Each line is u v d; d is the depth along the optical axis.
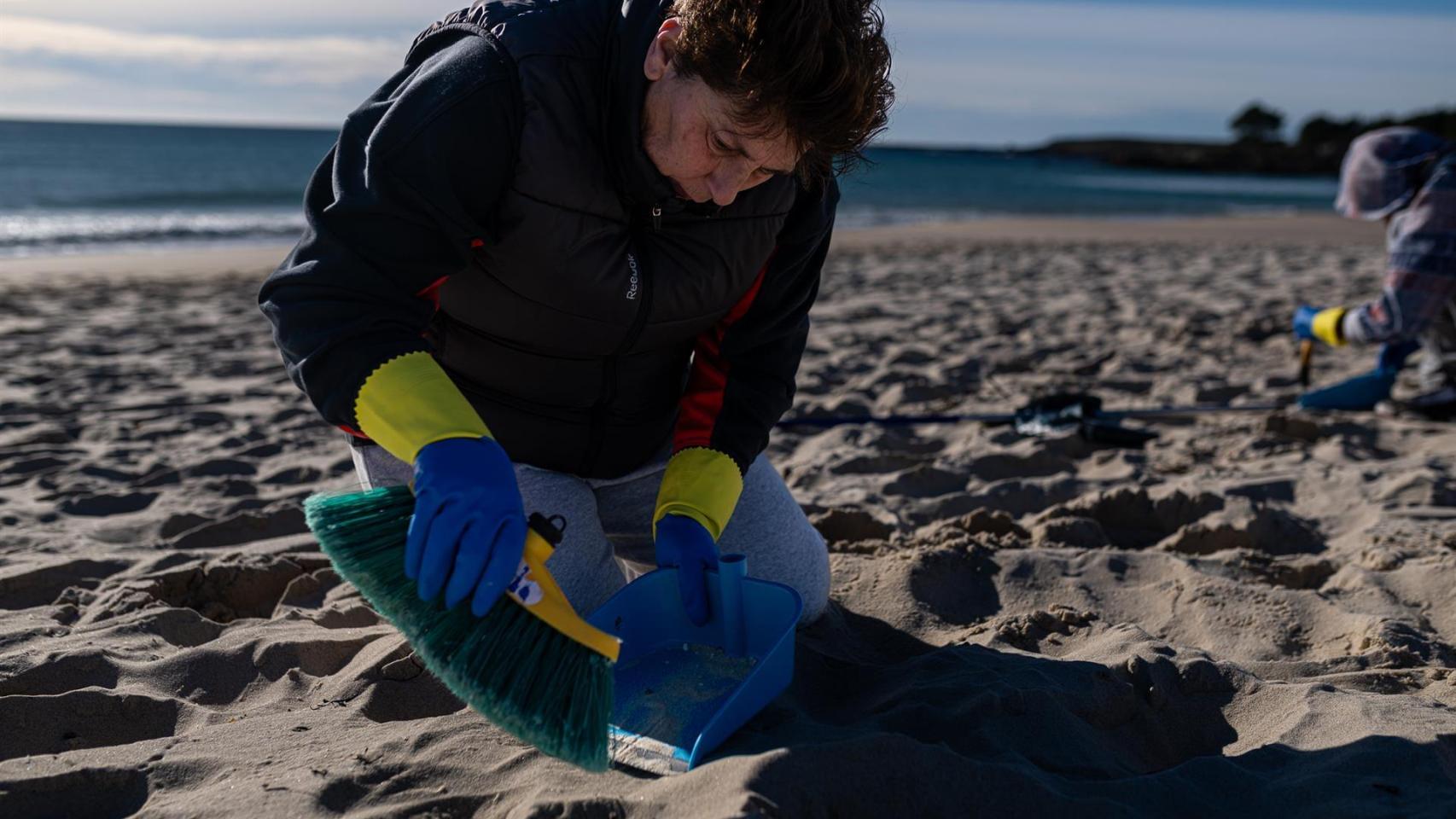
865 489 3.45
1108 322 7.02
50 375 5.34
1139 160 71.44
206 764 1.71
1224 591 2.46
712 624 1.95
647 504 2.21
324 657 2.17
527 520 1.50
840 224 18.72
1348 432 4.14
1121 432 3.77
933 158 82.81
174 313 7.46
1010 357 5.77
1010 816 1.54
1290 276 9.85
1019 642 2.23
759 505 2.19
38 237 13.76
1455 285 3.87
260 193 22.77
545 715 1.45
